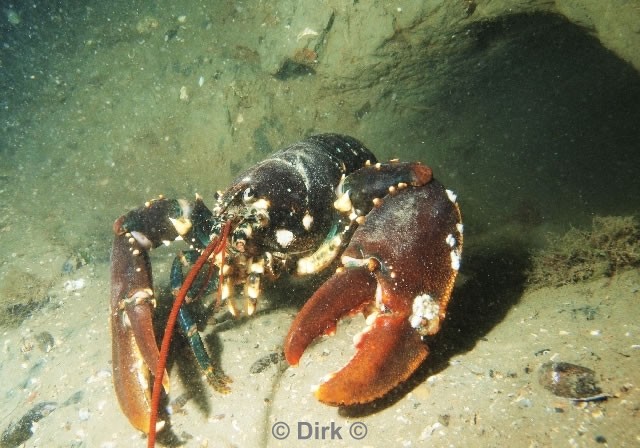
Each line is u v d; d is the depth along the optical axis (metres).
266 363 0.29
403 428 0.21
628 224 0.32
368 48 0.56
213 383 0.27
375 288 0.21
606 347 0.22
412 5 0.51
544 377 0.21
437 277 0.22
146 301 0.25
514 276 0.36
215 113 0.74
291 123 0.72
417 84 0.65
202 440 0.23
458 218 0.24
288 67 0.66
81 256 0.56
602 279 0.31
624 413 0.18
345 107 0.70
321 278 0.39
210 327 0.34
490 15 0.49
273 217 0.30
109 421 0.27
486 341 0.26
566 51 0.61
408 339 0.20
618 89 0.71
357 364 0.19
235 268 0.31
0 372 0.37
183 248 0.59
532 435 0.18
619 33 0.40
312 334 0.20
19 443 0.28
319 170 0.33
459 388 0.22
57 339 0.39
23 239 0.65
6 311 0.45
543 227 0.61
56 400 0.31
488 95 0.71
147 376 0.24
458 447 0.19
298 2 0.60
